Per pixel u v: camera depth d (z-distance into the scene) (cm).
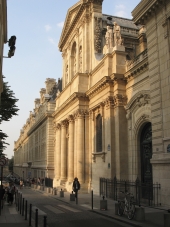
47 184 4631
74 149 3456
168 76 1720
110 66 2762
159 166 1723
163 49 1791
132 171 2403
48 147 5691
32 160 8262
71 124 3619
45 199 2586
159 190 1700
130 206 1402
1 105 2761
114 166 2573
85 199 2428
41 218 1495
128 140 2530
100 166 2844
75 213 1686
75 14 3866
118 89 2612
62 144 4053
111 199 2366
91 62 3397
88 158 3212
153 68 1884
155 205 1730
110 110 2684
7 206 2059
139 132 2388
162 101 1764
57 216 1572
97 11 3462
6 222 1336
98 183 2864
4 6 1733
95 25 3422
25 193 3409
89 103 3309
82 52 3556
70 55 4175
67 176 3938
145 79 2288
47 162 5606
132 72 2453
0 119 2850
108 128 2686
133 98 2433
